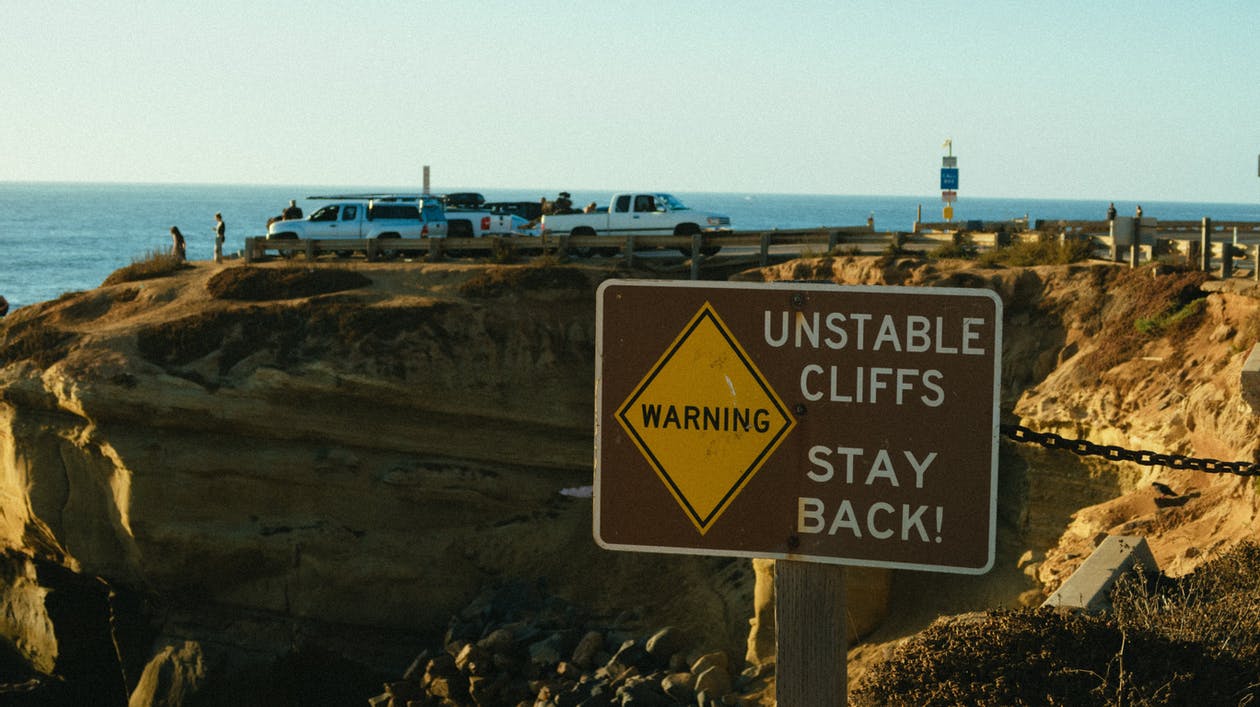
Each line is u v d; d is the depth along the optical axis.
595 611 26.66
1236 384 17.81
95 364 28.59
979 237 32.72
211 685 28.77
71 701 31.47
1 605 32.06
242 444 28.77
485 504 29.22
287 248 37.00
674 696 21.11
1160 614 9.21
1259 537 12.99
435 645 28.52
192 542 28.58
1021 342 25.88
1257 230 32.22
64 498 29.53
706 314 4.12
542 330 30.38
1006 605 18.86
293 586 28.84
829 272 31.39
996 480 3.95
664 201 40.22
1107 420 21.30
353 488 29.05
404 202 40.66
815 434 4.07
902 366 3.99
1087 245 29.03
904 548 4.03
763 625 21.92
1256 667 8.18
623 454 4.21
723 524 4.16
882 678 8.80
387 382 28.67
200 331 29.62
